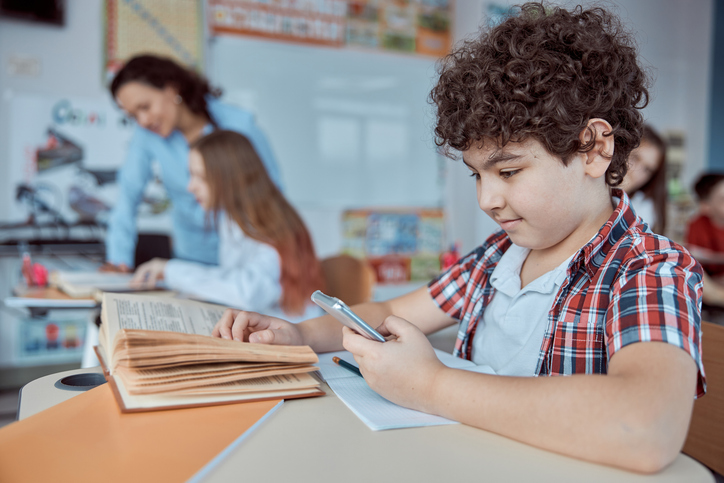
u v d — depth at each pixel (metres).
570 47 0.57
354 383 0.63
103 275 1.82
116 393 0.54
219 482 0.38
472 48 0.63
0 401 2.32
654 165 2.12
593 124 0.57
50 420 0.49
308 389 0.59
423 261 3.64
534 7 0.65
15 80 2.59
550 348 0.64
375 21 3.43
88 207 2.73
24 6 2.54
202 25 2.94
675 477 0.41
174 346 0.54
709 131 4.29
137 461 0.41
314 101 3.28
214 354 0.56
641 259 0.57
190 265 1.85
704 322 0.64
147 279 1.76
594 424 0.42
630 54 0.62
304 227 2.09
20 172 2.62
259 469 0.41
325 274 2.02
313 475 0.40
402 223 3.57
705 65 4.25
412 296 0.88
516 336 0.71
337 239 3.39
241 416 0.50
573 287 0.64
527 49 0.56
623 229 0.64
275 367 0.59
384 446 0.45
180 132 2.82
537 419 0.45
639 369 0.45
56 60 2.66
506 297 0.76
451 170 3.72
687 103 4.37
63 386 0.60
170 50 2.88
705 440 0.62
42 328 2.67
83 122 2.71
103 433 0.46
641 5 4.13
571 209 0.59
